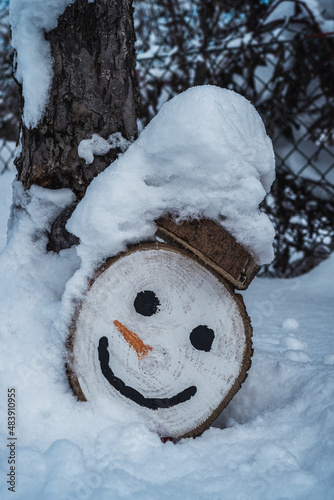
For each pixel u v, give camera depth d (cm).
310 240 315
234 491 125
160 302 140
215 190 136
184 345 141
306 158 291
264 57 286
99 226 137
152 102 303
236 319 141
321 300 246
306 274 292
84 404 140
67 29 155
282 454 133
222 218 138
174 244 141
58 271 153
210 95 135
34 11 154
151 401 140
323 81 288
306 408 148
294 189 303
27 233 156
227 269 137
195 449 135
